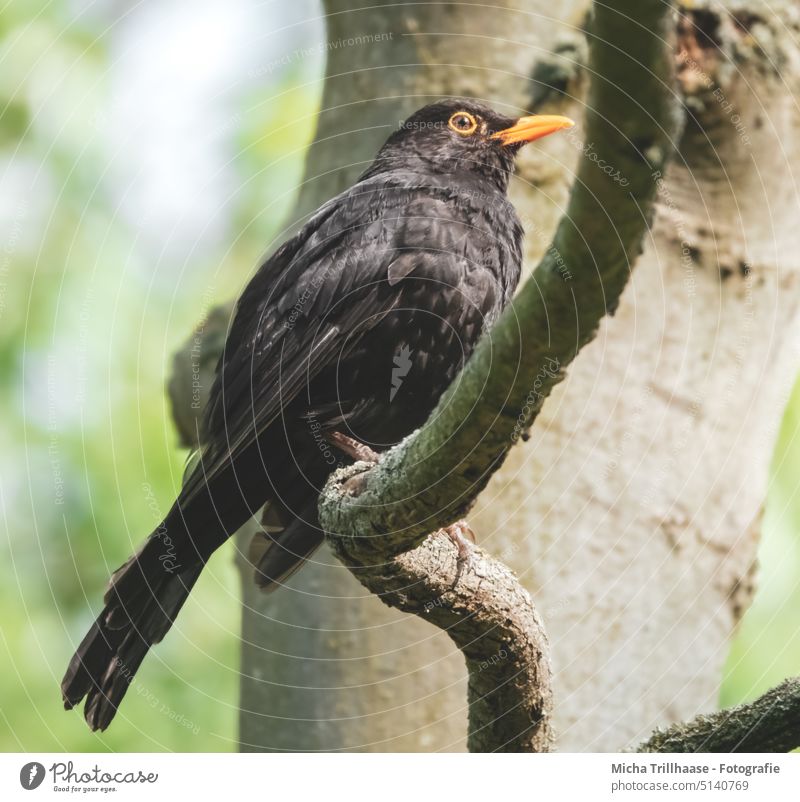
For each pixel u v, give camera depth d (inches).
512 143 373.1
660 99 156.8
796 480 508.7
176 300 537.0
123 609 316.2
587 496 359.9
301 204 403.5
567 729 350.6
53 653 518.3
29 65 540.1
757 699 255.8
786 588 503.5
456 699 362.6
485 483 231.8
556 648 353.1
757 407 382.6
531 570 354.6
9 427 523.5
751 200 371.9
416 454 231.0
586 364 366.0
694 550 370.0
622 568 360.5
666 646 362.3
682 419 369.4
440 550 259.6
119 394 524.7
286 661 373.1
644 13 149.2
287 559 347.3
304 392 346.3
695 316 371.6
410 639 365.1
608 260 177.2
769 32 362.9
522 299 192.2
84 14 546.0
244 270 548.1
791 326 390.3
